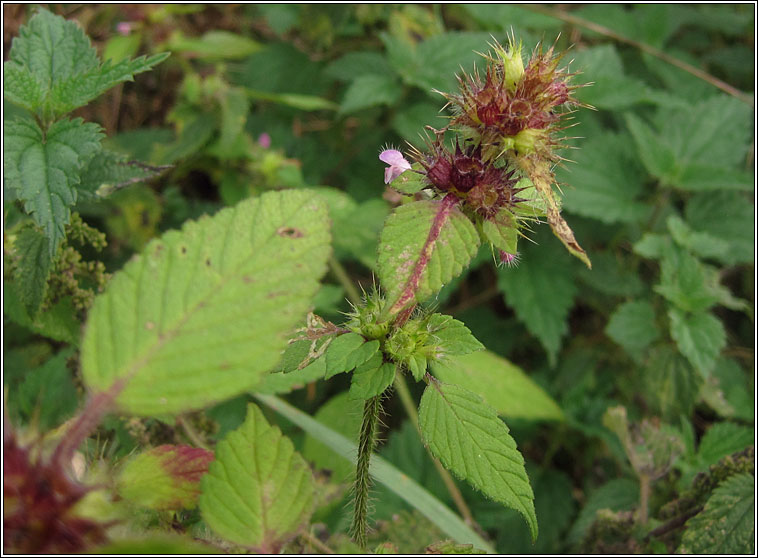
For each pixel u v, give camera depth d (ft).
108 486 0.39
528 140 0.49
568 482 1.21
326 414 1.05
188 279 0.33
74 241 1.09
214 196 1.36
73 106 0.65
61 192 0.62
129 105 1.51
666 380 1.17
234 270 0.34
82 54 0.70
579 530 1.03
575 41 1.60
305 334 0.54
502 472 0.51
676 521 0.86
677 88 1.55
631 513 0.91
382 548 0.46
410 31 1.50
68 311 0.75
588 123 1.42
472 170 0.50
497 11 1.50
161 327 0.32
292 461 0.41
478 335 1.37
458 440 0.52
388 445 1.15
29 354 0.99
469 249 0.46
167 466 0.44
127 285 0.33
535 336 1.37
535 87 0.50
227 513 0.39
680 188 1.33
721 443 0.99
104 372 0.32
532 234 1.35
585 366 1.32
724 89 1.44
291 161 1.29
